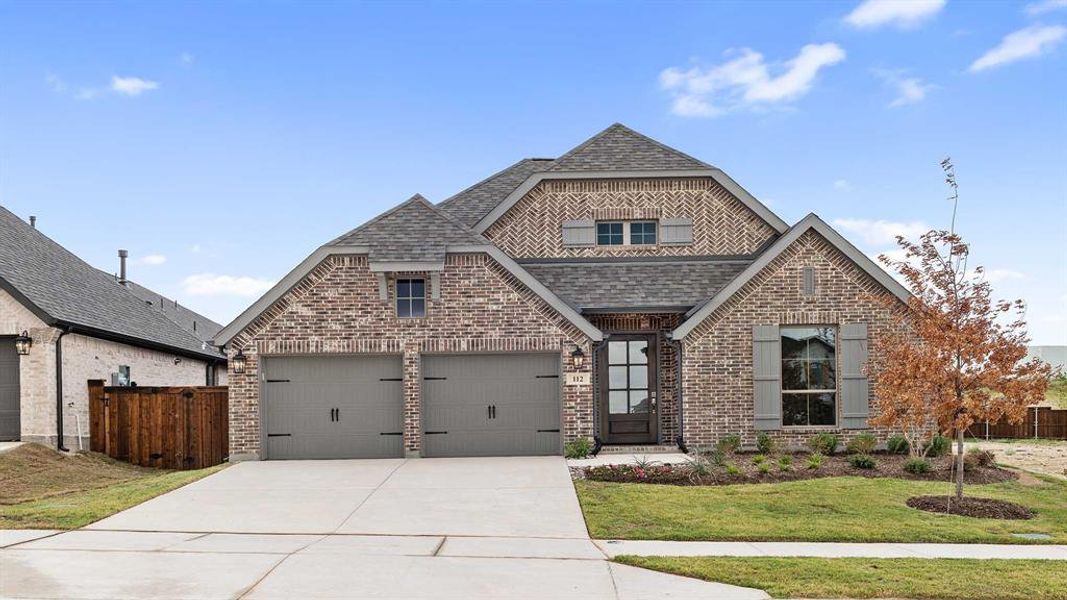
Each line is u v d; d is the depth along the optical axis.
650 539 10.09
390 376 16.70
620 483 13.62
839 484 13.34
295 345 16.50
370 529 10.63
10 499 13.41
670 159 19.39
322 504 12.18
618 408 17.97
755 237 19.27
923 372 12.06
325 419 16.61
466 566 8.70
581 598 7.51
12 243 20.67
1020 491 13.38
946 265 12.39
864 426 16.61
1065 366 38.31
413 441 16.45
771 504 11.91
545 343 16.61
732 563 8.76
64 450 17.97
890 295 16.73
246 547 9.59
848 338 16.70
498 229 19.25
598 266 18.98
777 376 16.69
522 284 16.67
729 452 15.99
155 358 24.58
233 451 16.34
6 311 17.89
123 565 8.63
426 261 16.19
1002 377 11.98
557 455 16.62
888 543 10.02
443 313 16.61
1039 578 8.24
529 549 9.53
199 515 11.48
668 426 17.81
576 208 19.34
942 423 12.31
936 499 12.36
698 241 19.23
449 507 11.93
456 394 16.73
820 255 16.83
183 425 18.48
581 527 10.73
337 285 16.61
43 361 17.89
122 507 11.98
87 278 24.08
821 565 8.71
